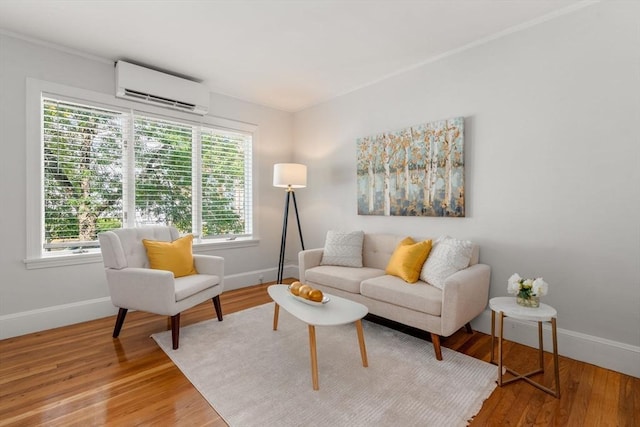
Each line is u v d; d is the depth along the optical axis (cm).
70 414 157
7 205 251
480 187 263
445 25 239
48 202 271
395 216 326
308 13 224
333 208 396
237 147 404
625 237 199
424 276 250
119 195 309
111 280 245
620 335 201
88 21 235
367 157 345
